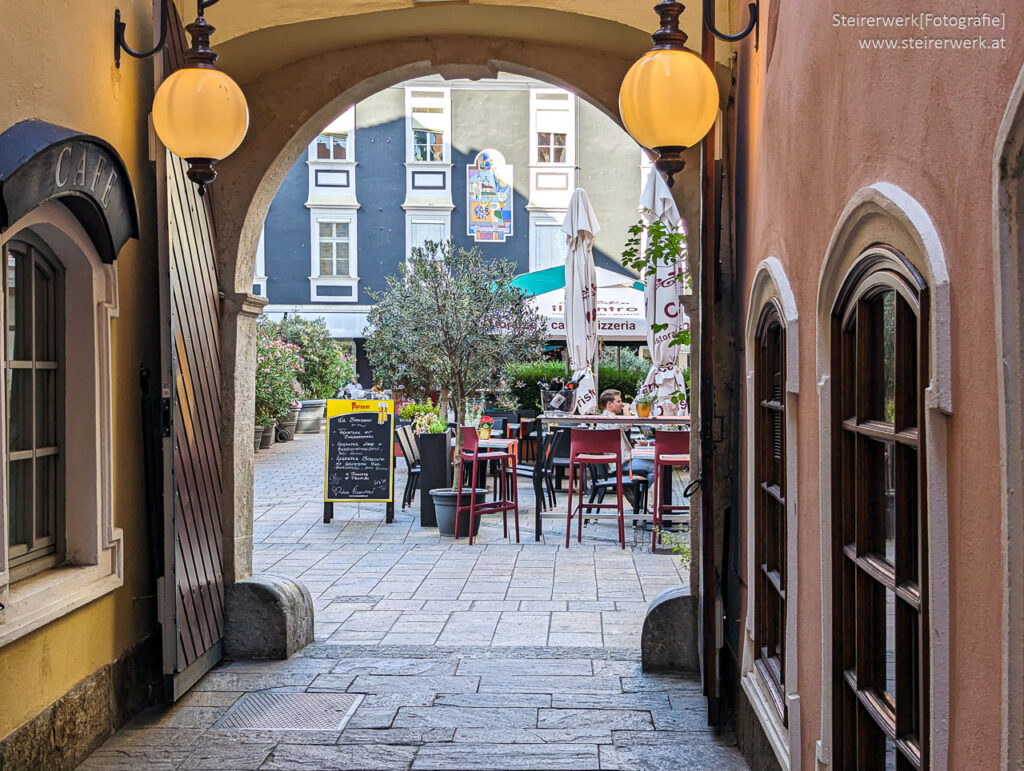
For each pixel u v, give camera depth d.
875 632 2.98
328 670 6.27
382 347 16.67
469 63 6.39
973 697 1.95
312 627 7.02
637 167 29.52
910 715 2.57
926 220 2.19
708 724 5.30
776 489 4.51
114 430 5.23
